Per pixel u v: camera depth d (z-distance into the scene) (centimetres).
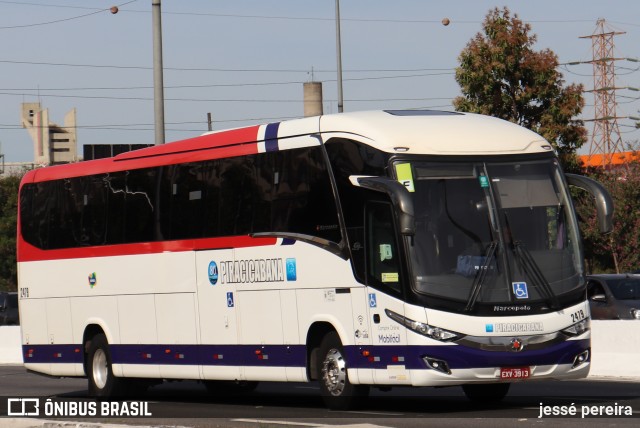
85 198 2297
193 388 2564
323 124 1773
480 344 1588
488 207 1642
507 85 4284
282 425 1466
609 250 4719
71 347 2327
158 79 3064
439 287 1600
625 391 2059
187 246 2036
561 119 4216
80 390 2614
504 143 1691
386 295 1641
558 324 1625
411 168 1638
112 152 3894
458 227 1625
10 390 2634
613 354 2472
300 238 1798
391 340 1634
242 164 1928
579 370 1642
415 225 1611
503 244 1630
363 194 1686
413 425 1504
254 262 1892
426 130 1681
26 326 2442
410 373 1603
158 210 2111
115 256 2209
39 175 2427
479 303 1596
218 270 1969
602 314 3028
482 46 4250
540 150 1706
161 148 2127
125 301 2184
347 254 1712
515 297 1612
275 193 1853
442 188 1638
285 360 1834
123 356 2191
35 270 2417
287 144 1836
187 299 2039
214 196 1984
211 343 1986
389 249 1642
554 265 1648
